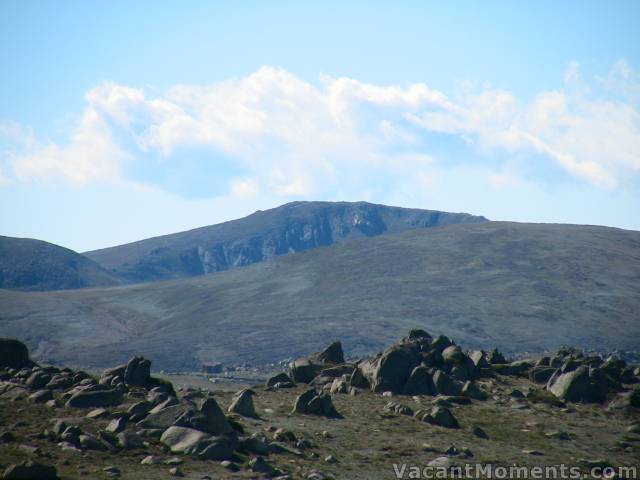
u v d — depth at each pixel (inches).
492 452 5187.0
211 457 4252.0
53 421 4623.5
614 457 5369.1
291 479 4013.3
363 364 7608.3
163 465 4045.3
